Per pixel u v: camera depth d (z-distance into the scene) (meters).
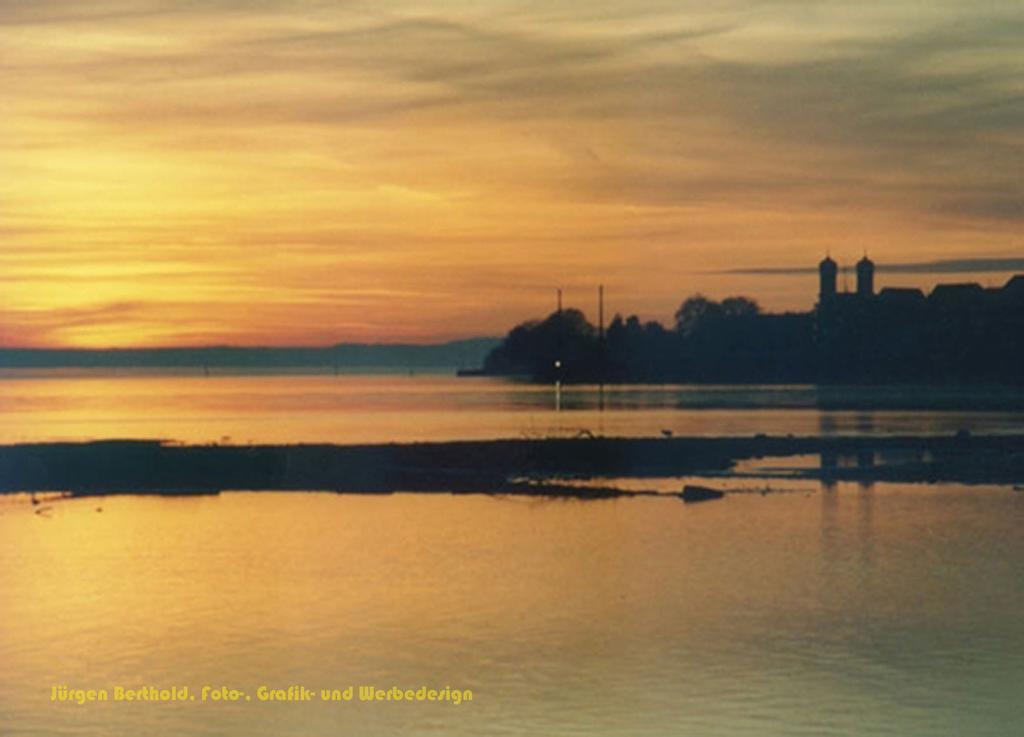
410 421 148.00
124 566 54.84
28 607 47.09
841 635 41.94
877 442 104.31
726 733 33.12
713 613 45.56
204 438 119.25
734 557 55.66
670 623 43.97
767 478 82.19
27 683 37.88
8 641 42.28
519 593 48.94
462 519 66.94
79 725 34.28
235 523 66.38
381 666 38.97
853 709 34.69
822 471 84.88
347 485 79.62
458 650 40.75
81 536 62.66
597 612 45.38
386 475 82.25
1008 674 37.91
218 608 46.78
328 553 57.38
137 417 165.75
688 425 136.38
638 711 34.47
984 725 33.62
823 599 47.28
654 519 66.00
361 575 52.38
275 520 67.19
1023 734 33.06
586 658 39.38
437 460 87.69
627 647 40.59
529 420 147.50
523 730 33.75
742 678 37.69
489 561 55.28
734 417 153.62
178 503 73.88
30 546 60.00
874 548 57.31
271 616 45.38
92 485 80.19
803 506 70.00
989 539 59.41
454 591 49.38
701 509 69.50
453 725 34.16
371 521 66.38
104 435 126.50
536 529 63.44
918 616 44.81
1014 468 86.38
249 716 35.03
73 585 50.88
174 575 52.88
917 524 63.66
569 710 34.78
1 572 53.97
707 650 40.78
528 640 41.94
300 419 155.38
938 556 55.44
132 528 64.88
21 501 74.94
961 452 99.00
